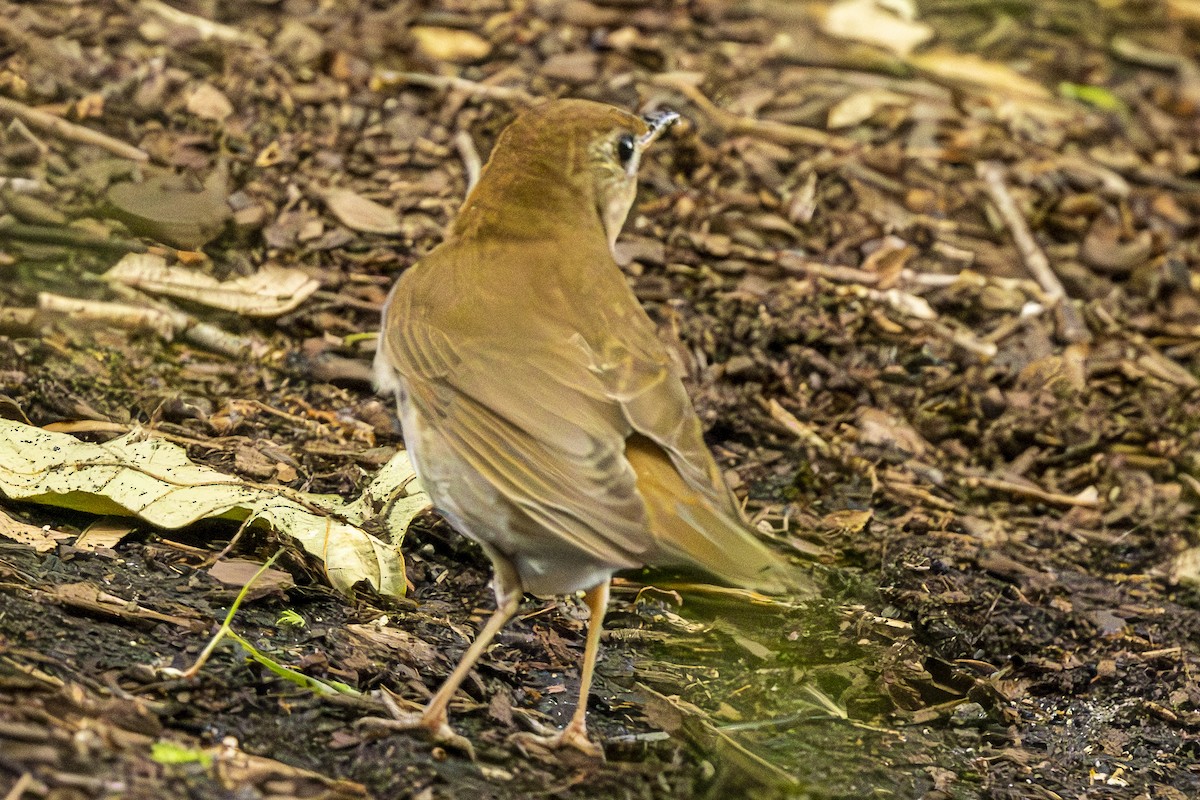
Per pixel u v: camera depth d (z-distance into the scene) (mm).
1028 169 15227
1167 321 13727
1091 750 9039
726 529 7336
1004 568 10602
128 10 14523
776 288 13117
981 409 12273
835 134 15227
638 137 8945
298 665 8055
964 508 11266
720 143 14734
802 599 9930
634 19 16484
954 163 15172
